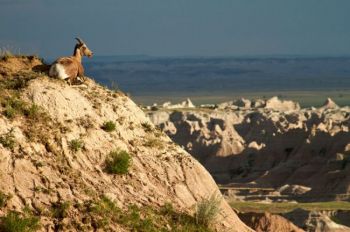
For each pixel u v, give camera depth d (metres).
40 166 76.75
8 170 75.00
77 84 89.75
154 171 86.00
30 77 85.88
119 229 75.38
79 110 85.06
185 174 87.75
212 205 83.00
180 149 92.44
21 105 81.44
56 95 84.06
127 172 83.19
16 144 77.06
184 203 84.12
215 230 83.00
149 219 78.25
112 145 84.50
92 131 83.88
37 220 71.69
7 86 84.00
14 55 91.94
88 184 78.69
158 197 82.69
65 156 79.94
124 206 78.75
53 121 82.12
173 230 78.88
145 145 88.69
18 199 73.31
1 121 78.31
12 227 70.12
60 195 75.31
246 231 88.75
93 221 74.38
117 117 88.75
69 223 73.19
